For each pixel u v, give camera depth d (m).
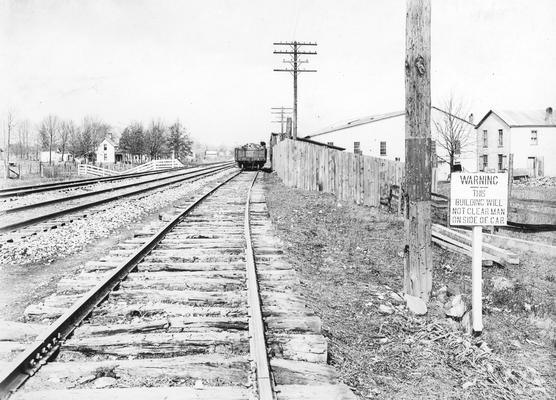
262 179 30.52
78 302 4.96
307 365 4.00
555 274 8.59
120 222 12.43
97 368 3.81
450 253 9.84
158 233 9.17
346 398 3.55
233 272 6.55
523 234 12.28
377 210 14.90
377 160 15.90
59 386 3.61
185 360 3.95
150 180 28.75
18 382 3.58
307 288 6.56
